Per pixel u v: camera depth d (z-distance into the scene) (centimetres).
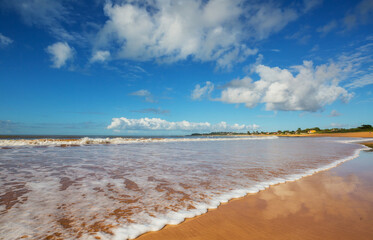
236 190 544
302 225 349
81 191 505
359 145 2616
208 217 377
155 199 462
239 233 320
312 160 1139
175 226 339
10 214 360
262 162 1048
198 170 810
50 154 1278
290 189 564
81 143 2333
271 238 305
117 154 1347
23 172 723
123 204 426
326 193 530
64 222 336
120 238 295
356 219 373
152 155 1328
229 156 1312
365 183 636
